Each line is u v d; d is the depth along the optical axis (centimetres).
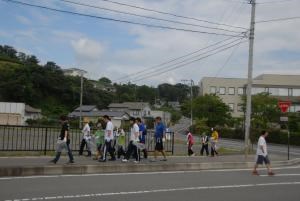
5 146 2242
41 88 9488
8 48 12625
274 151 3444
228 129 6981
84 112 8500
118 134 1872
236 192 1129
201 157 2172
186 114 7988
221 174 1564
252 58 2511
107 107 10212
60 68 10275
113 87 11181
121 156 1870
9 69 9956
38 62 11762
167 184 1225
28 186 1077
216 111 7356
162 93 12769
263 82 9419
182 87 12475
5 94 9188
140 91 12000
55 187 1077
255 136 4991
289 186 1287
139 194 1030
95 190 1059
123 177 1348
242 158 2228
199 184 1255
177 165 1672
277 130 5397
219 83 9762
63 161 1552
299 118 5797
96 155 1689
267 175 1587
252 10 2519
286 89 9400
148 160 1781
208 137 2433
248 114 2420
